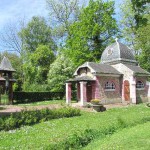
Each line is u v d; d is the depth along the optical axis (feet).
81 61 165.78
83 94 108.47
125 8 159.22
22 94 144.56
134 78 124.57
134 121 55.21
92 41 172.45
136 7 46.80
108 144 37.55
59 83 154.30
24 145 38.99
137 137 40.70
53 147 34.01
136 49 158.40
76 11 182.91
